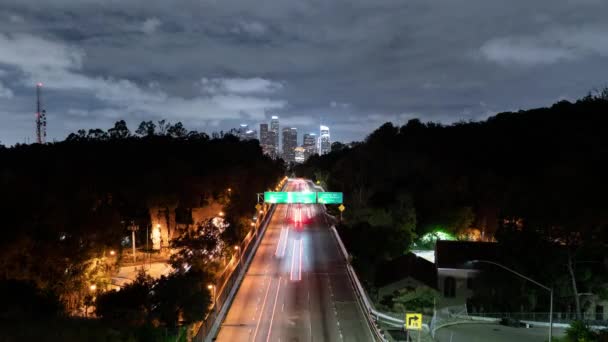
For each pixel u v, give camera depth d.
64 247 56.56
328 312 57.56
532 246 64.12
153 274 76.75
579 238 62.97
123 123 147.88
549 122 127.62
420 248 101.00
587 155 86.06
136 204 99.44
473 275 68.19
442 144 146.12
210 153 141.25
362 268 75.44
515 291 65.06
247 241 92.31
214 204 108.19
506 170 111.62
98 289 59.00
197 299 49.59
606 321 60.38
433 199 105.50
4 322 40.09
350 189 135.25
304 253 88.62
